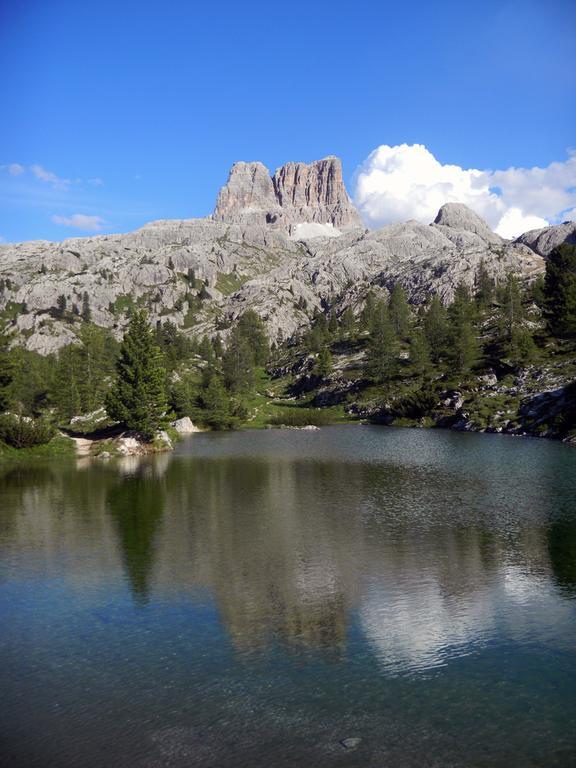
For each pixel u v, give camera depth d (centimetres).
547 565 3195
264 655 2238
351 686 2008
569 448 7744
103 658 2234
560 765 1598
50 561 3412
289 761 1628
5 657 2258
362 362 19812
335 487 5603
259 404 18150
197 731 1770
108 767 1616
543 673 2073
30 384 14950
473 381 12825
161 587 2964
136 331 9219
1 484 6012
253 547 3622
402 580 3006
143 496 5291
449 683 2019
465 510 4500
